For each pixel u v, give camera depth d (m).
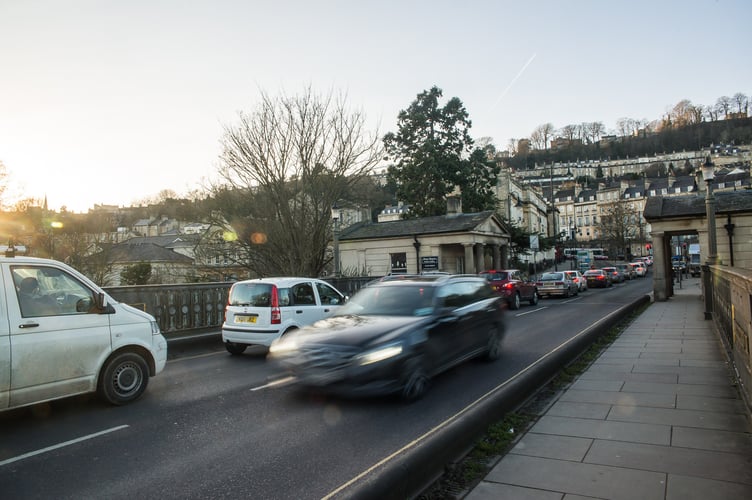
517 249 41.59
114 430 5.50
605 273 39.31
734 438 4.52
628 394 6.18
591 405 5.76
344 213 33.22
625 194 124.56
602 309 19.73
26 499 3.82
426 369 6.72
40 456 4.73
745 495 3.41
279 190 19.38
